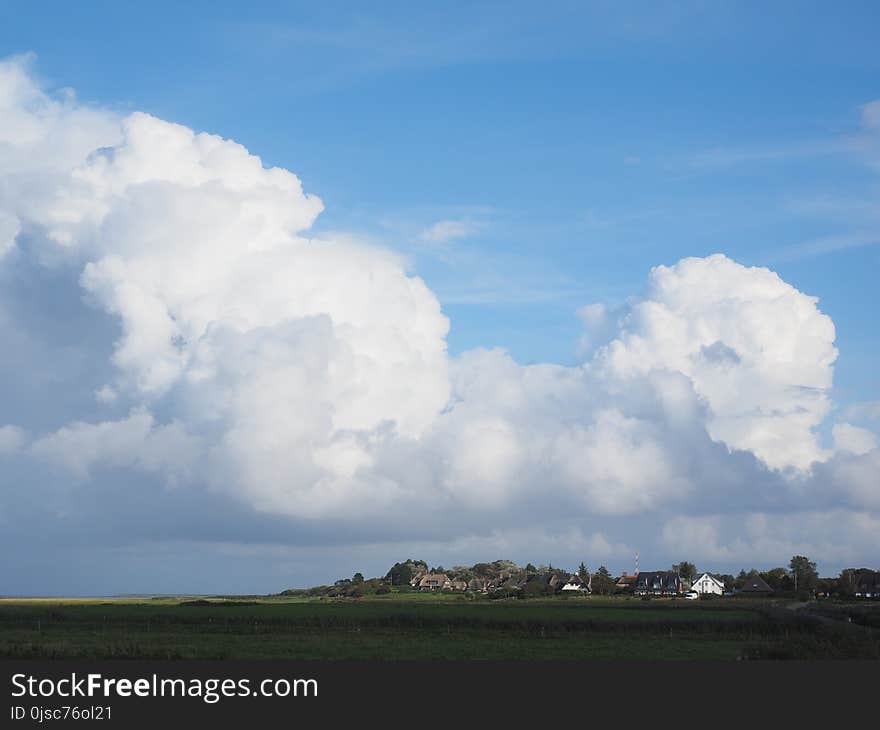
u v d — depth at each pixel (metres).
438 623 108.94
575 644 89.69
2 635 97.06
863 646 83.44
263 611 140.00
